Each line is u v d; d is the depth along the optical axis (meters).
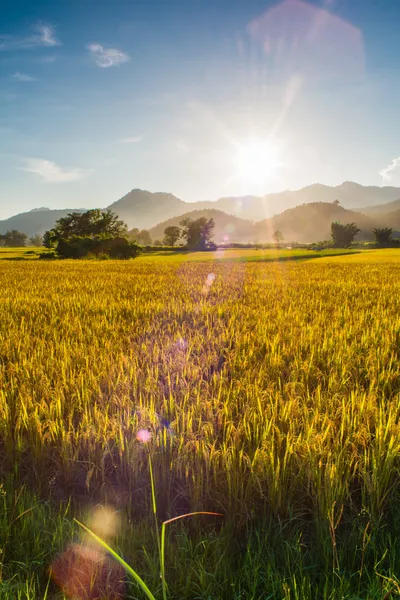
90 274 24.05
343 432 3.32
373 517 2.64
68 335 7.03
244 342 6.30
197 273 24.91
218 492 2.84
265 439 3.14
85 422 3.53
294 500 2.83
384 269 28.02
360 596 2.19
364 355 5.60
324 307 10.10
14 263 42.56
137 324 8.04
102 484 3.11
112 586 2.30
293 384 4.23
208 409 3.69
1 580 2.23
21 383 4.48
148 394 4.18
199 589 2.23
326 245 153.25
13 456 3.36
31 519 2.65
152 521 2.78
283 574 2.26
